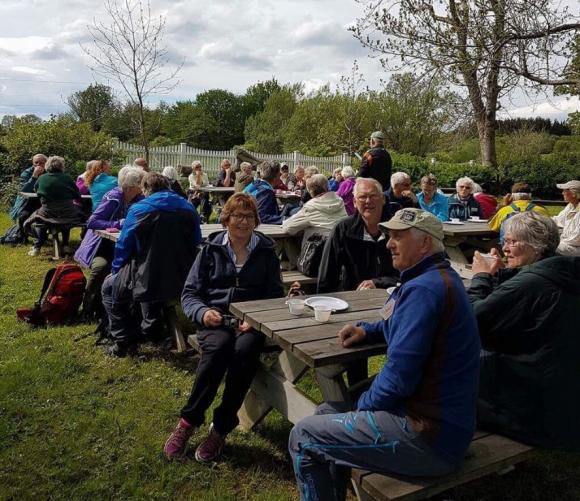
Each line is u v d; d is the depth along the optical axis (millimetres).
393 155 20312
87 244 5004
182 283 3576
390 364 1729
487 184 17516
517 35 10555
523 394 1953
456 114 14602
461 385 1699
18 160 12250
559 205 14492
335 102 28469
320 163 20641
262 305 2637
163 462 2570
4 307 4812
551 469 2678
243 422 2920
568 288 1911
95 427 2854
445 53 11398
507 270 2266
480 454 1888
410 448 1704
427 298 1696
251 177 8680
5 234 7859
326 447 1835
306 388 3488
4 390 3197
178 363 3768
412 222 1837
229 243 2943
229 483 2459
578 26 10867
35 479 2402
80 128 13922
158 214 3475
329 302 2648
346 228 3477
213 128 52031
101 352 3875
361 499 1974
